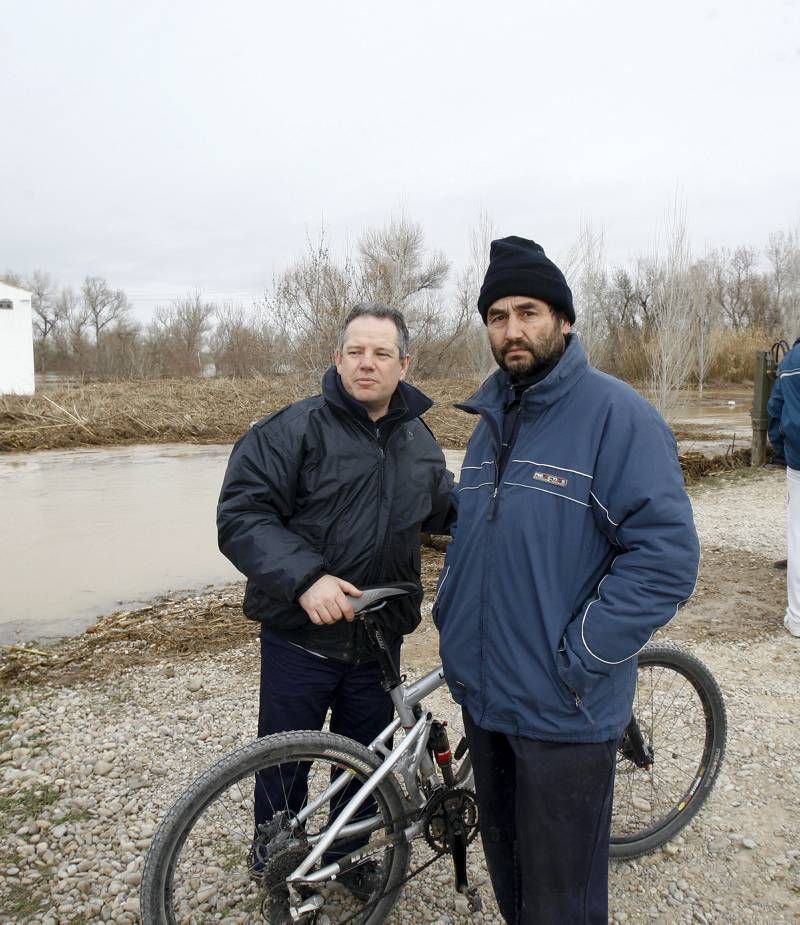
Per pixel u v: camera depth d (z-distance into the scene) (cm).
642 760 282
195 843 222
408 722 237
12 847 284
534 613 200
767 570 636
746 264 5812
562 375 203
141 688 419
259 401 2269
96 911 253
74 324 7362
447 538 687
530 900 204
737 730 365
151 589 640
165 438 1834
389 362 232
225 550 234
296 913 222
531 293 204
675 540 189
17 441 1695
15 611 583
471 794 243
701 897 259
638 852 275
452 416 1936
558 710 198
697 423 2019
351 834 224
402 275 1845
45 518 939
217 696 407
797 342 466
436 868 274
